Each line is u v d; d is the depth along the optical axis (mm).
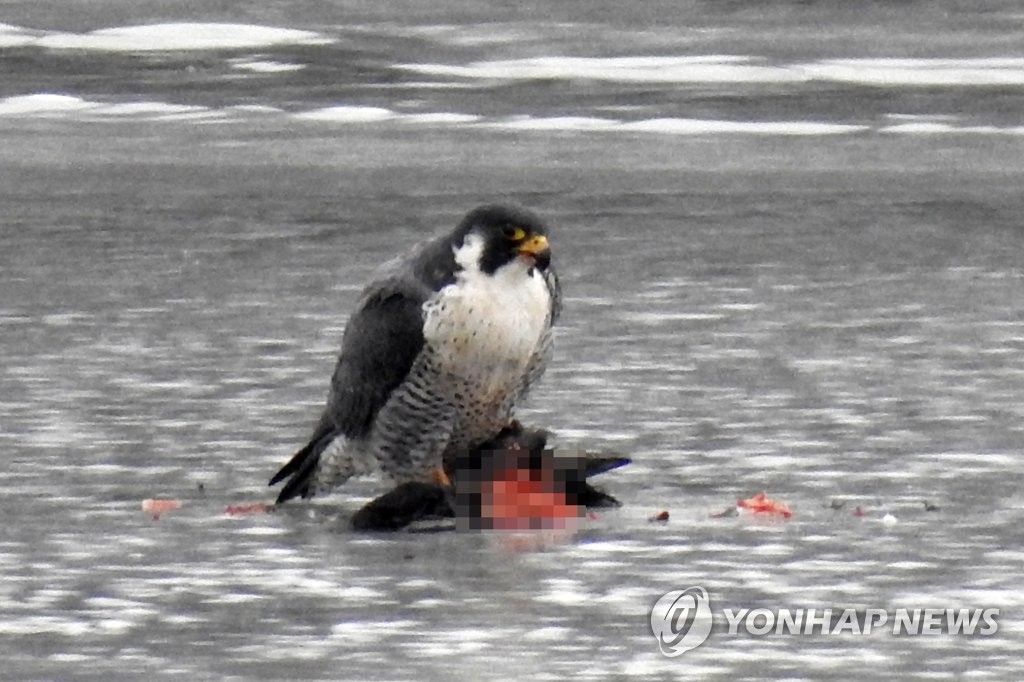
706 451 13883
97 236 22391
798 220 23375
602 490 12984
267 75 32688
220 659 10023
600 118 30125
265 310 18641
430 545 11945
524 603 10828
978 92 31750
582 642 10273
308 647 10188
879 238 22297
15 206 24203
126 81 32125
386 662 9984
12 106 30562
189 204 24375
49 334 17531
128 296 19203
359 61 33469
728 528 12117
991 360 16516
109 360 16516
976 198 24750
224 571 11414
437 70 33000
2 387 15586
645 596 10930
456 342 12266
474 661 9977
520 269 12242
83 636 10352
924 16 36406
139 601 10891
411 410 12500
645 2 37156
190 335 17516
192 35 34875
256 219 23453
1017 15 36469
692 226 22984
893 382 15773
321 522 12484
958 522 12195
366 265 20953
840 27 35750
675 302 18922
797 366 16328
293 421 14734
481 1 37031
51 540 11984
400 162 27172
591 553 11711
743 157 27516
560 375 16016
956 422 14562
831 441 14125
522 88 31859
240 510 12664
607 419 14734
